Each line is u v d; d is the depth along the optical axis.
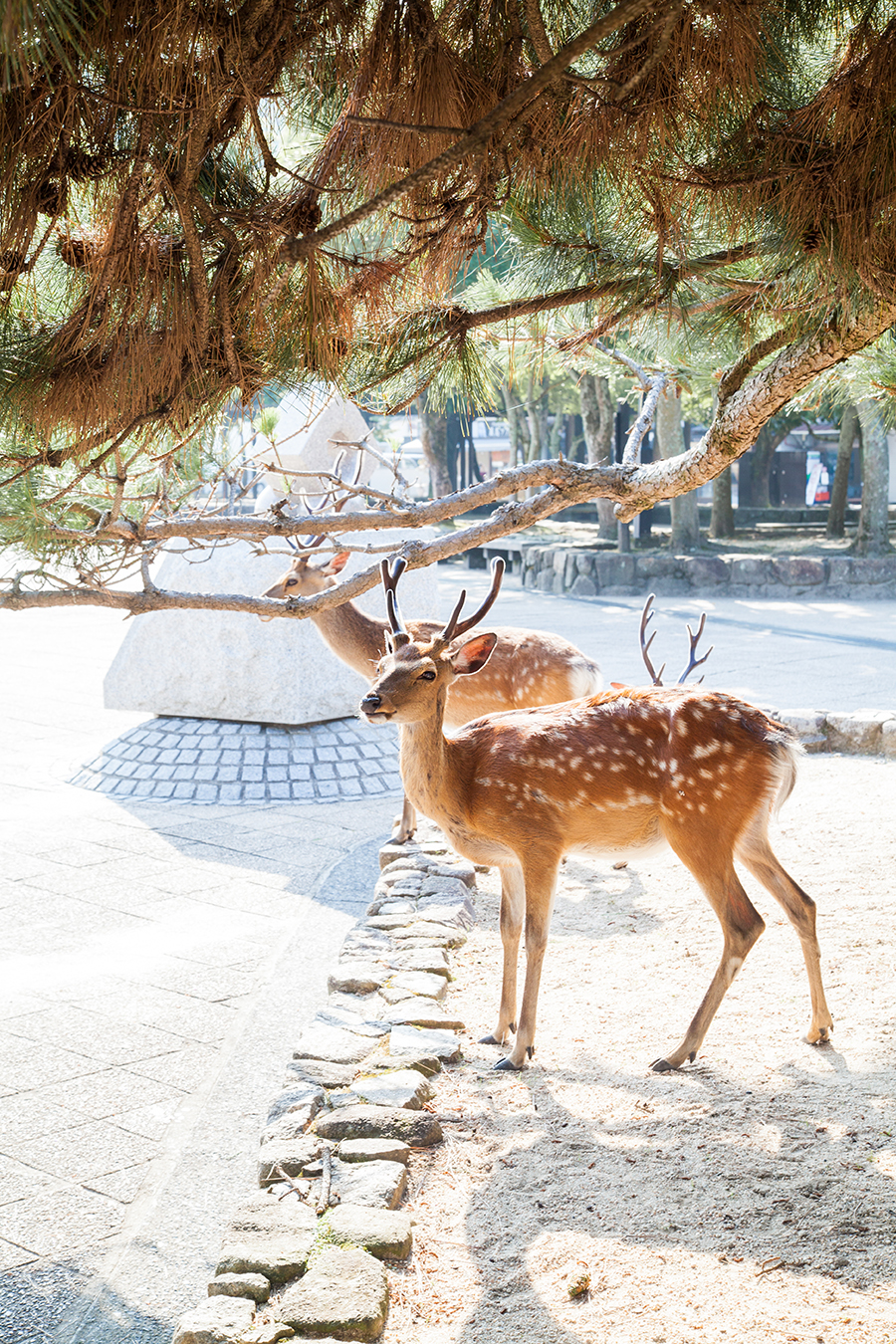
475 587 24.27
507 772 4.27
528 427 38.00
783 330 3.91
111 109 2.32
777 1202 3.28
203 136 2.31
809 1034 4.39
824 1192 3.33
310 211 2.63
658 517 39.94
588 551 25.00
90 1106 4.37
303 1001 5.33
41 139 2.28
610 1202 3.32
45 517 3.21
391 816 8.63
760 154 3.02
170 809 8.87
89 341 2.66
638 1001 4.86
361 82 2.50
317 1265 2.96
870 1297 2.84
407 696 4.14
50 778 9.77
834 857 6.74
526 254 3.86
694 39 2.61
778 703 12.18
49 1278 3.34
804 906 4.34
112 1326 3.10
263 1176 3.46
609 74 2.66
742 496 39.66
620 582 23.42
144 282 2.58
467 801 4.36
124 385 2.72
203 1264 3.39
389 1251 3.06
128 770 9.52
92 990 5.52
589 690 6.62
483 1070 4.22
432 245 2.97
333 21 2.44
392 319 3.71
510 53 2.61
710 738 4.25
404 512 4.25
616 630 17.95
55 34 1.82
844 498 28.97
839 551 25.17
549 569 24.48
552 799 4.27
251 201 2.69
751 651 15.73
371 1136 3.66
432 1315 2.84
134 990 5.51
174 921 6.46
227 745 9.61
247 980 5.63
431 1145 3.66
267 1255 3.02
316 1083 4.01
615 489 4.43
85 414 2.76
